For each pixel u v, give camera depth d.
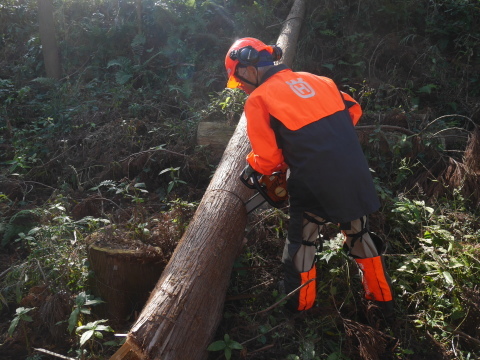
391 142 4.42
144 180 4.55
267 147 2.62
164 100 5.62
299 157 2.60
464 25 5.82
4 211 4.05
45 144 5.04
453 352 2.88
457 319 3.05
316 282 3.24
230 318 3.08
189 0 6.40
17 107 5.70
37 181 4.70
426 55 5.69
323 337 3.01
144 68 6.01
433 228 3.45
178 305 2.53
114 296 3.03
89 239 3.21
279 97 2.64
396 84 5.50
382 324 3.07
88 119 5.25
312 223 2.86
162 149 4.49
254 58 2.75
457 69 5.65
